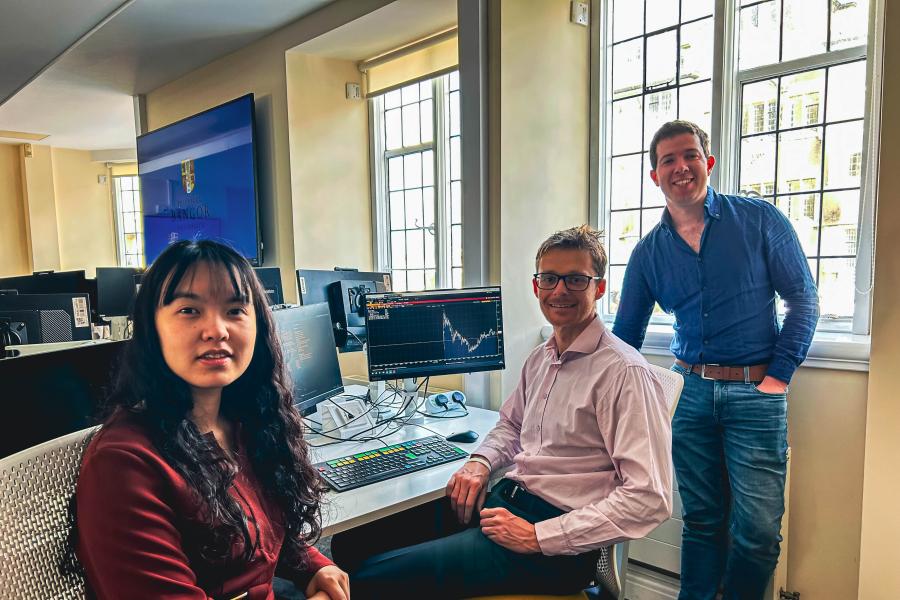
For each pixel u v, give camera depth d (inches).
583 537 49.1
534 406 61.4
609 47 100.6
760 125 84.2
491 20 91.3
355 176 143.6
